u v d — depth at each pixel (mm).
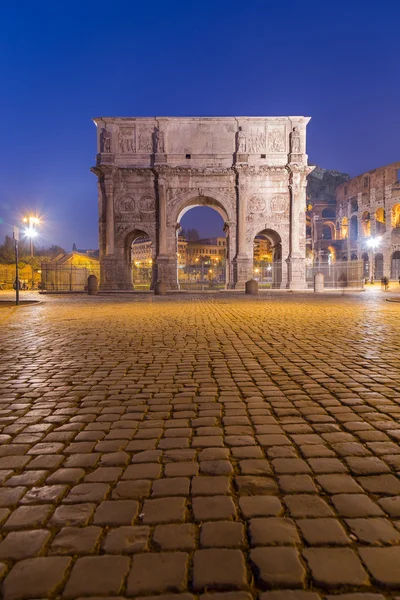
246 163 43906
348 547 2369
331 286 48469
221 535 2492
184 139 44781
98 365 7246
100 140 44938
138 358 7797
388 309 18047
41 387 5914
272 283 47312
